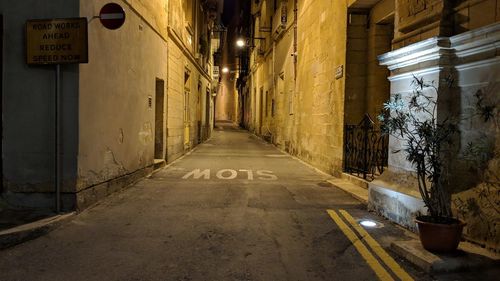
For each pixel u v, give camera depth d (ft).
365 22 34.40
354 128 34.35
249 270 14.74
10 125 21.71
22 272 14.28
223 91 222.28
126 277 13.94
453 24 18.25
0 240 16.65
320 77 42.68
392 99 20.24
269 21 82.89
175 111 48.83
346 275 14.35
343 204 25.66
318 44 43.62
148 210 23.25
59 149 21.07
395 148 22.09
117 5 21.80
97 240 17.87
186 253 16.42
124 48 28.45
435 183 16.63
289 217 22.29
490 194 15.87
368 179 30.73
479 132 16.62
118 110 27.61
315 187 31.68
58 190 21.17
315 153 44.37
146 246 17.19
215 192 28.86
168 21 43.65
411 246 16.38
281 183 33.24
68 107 21.52
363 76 34.60
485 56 16.26
